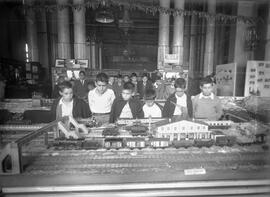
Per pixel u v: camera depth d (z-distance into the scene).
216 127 1.13
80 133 1.08
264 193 0.86
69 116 1.10
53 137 1.04
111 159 0.93
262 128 1.10
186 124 1.03
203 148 1.02
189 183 0.83
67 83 1.18
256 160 0.93
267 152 0.96
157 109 1.24
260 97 1.19
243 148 1.02
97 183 0.79
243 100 1.23
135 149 1.01
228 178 0.85
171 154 0.98
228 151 1.00
